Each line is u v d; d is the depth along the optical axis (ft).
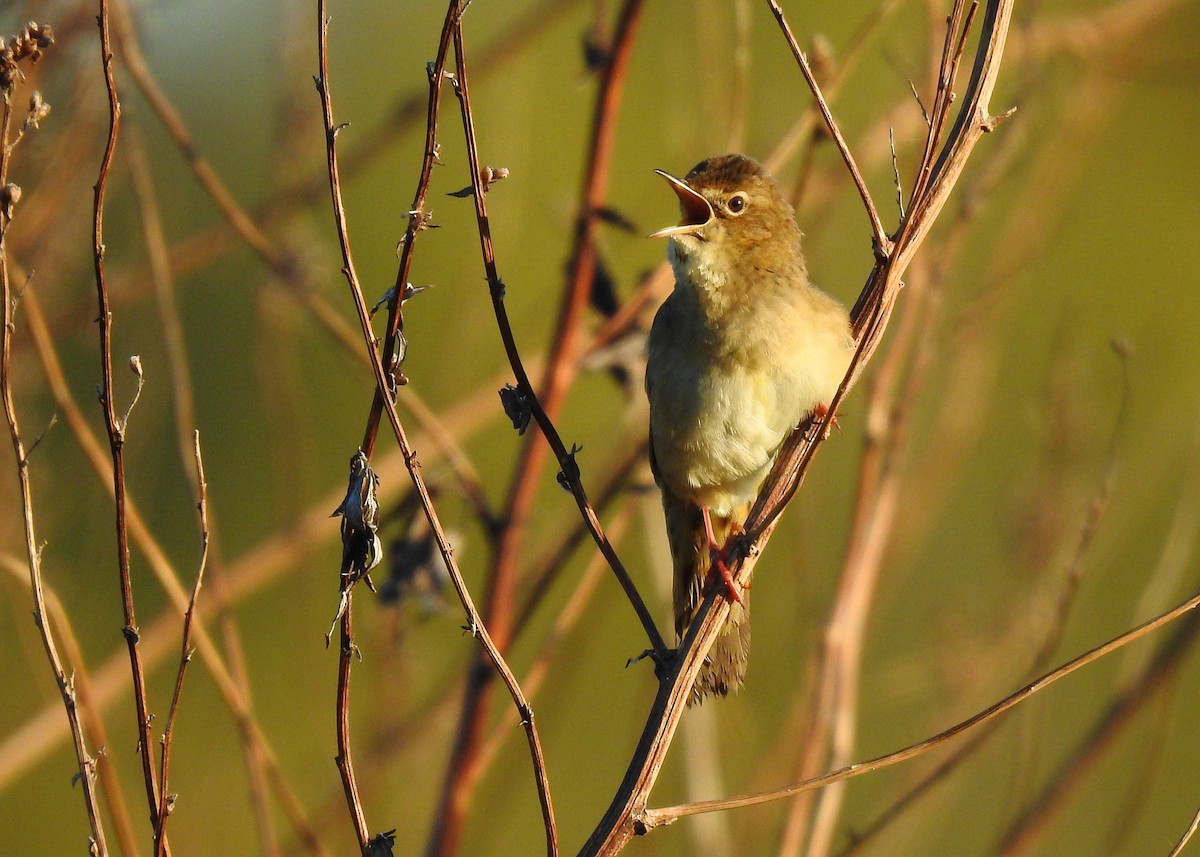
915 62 34.40
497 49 32.91
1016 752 37.40
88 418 33.91
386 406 16.37
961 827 37.11
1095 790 42.09
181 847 34.32
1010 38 35.24
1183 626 29.27
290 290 28.91
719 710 32.17
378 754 29.91
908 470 33.55
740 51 28.78
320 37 16.01
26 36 16.15
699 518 27.68
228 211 27.78
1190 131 58.49
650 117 43.57
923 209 19.10
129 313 33.68
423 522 29.07
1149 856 41.63
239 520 50.14
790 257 27.30
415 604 30.53
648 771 18.12
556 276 42.98
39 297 29.32
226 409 50.93
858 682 33.55
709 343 26.50
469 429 32.22
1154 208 56.90
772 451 26.81
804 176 28.30
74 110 26.68
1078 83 36.96
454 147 46.80
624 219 30.37
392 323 16.87
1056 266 51.80
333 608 38.27
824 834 25.02
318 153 32.42
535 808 44.21
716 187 26.81
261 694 47.29
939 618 34.42
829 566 35.91
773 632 33.65
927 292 30.71
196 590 16.60
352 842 30.04
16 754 27.68
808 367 26.27
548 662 27.66
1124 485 35.35
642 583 35.29
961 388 32.27
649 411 27.58
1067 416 34.55
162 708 41.96
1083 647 42.88
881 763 18.04
